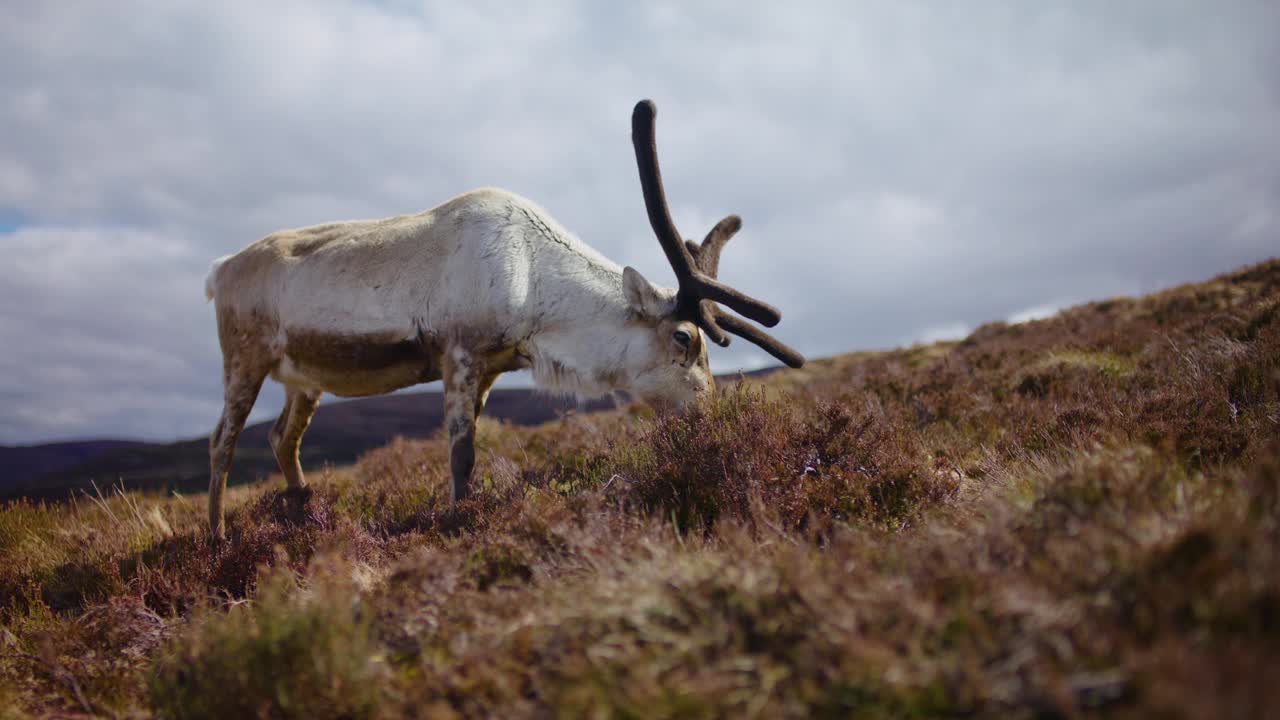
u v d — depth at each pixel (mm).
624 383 5379
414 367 5254
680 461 3953
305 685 2180
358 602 2717
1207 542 1797
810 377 14469
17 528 5785
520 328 5109
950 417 6059
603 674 1780
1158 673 1379
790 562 2150
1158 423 3854
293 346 5324
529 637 2137
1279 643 1448
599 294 5230
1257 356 4887
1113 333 9281
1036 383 6500
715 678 1683
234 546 4090
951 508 3279
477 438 8500
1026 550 2166
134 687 2840
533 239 5207
